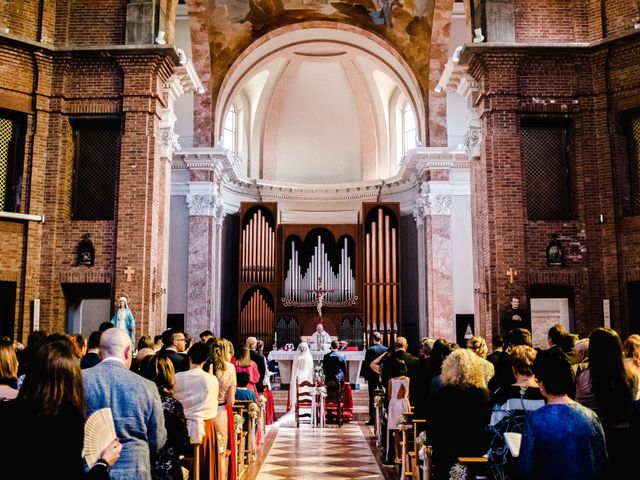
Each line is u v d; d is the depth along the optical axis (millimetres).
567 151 14273
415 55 21484
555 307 20141
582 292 13477
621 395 4988
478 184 15945
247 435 10375
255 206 24531
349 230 24719
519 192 13477
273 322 23906
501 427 4676
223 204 23891
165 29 14789
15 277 13336
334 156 27969
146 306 13445
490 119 13695
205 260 21984
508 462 4516
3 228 13312
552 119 14062
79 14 14289
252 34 21281
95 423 3400
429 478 6809
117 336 4473
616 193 13562
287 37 22766
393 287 23828
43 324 13430
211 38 20734
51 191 13820
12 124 13883
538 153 14328
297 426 14820
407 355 10438
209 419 6711
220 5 20031
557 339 8117
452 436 5574
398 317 23641
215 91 21906
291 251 24562
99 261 13727
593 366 5117
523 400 4754
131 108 13812
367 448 11961
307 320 24078
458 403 5598
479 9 14164
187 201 22188
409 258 25141
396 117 27031
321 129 27844
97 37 14219
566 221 13742
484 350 7469
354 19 21406
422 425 8008
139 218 13547
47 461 2992
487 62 13758
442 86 15609
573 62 13953
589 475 3758
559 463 3762
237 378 10445
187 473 5875
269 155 27375
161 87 14492
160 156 15797
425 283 22578
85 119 14102
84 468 3371
